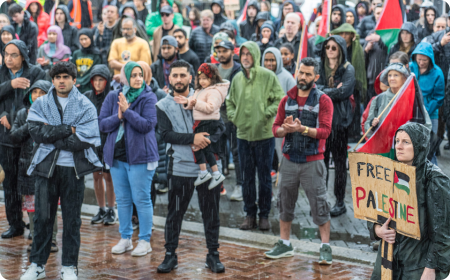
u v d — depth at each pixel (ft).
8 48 30.01
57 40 49.34
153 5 61.26
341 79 33.12
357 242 29.63
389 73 28.68
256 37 51.03
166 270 25.12
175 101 24.94
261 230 31.96
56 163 23.81
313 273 25.11
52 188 24.03
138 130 27.17
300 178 26.89
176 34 42.57
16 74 30.68
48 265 26.21
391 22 43.37
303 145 26.61
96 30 52.42
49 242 24.45
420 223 15.80
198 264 26.43
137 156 27.37
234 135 38.42
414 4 60.18
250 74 31.81
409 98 27.78
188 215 35.37
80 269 25.50
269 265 26.30
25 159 28.48
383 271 16.57
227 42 35.32
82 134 23.81
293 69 40.37
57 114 23.98
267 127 31.53
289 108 27.50
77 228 24.25
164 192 40.29
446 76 41.60
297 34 44.19
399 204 15.83
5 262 26.45
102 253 28.09
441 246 15.42
